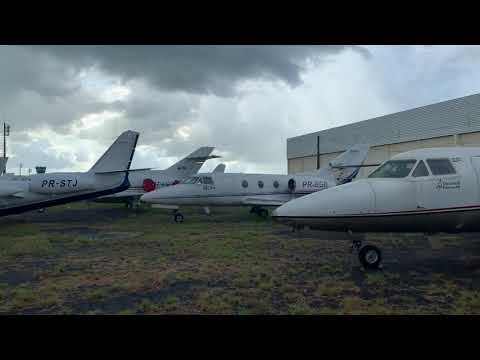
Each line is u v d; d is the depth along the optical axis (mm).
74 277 6781
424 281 6277
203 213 22141
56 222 17266
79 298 5523
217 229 14039
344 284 6078
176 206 17156
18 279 6699
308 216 6895
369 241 10758
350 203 6871
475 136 26609
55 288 6047
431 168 7152
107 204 32219
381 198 6922
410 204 6957
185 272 7070
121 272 7137
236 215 20688
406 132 32344
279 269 7258
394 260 8078
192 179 17672
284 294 5625
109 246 10195
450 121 28391
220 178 18047
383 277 6523
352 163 22359
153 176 24922
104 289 5980
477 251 9195
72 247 10062
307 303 5168
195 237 11742
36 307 5121
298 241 10781
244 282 6305
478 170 7191
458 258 8289
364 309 4855
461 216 7047
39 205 17750
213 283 6285
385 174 7535
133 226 15367
